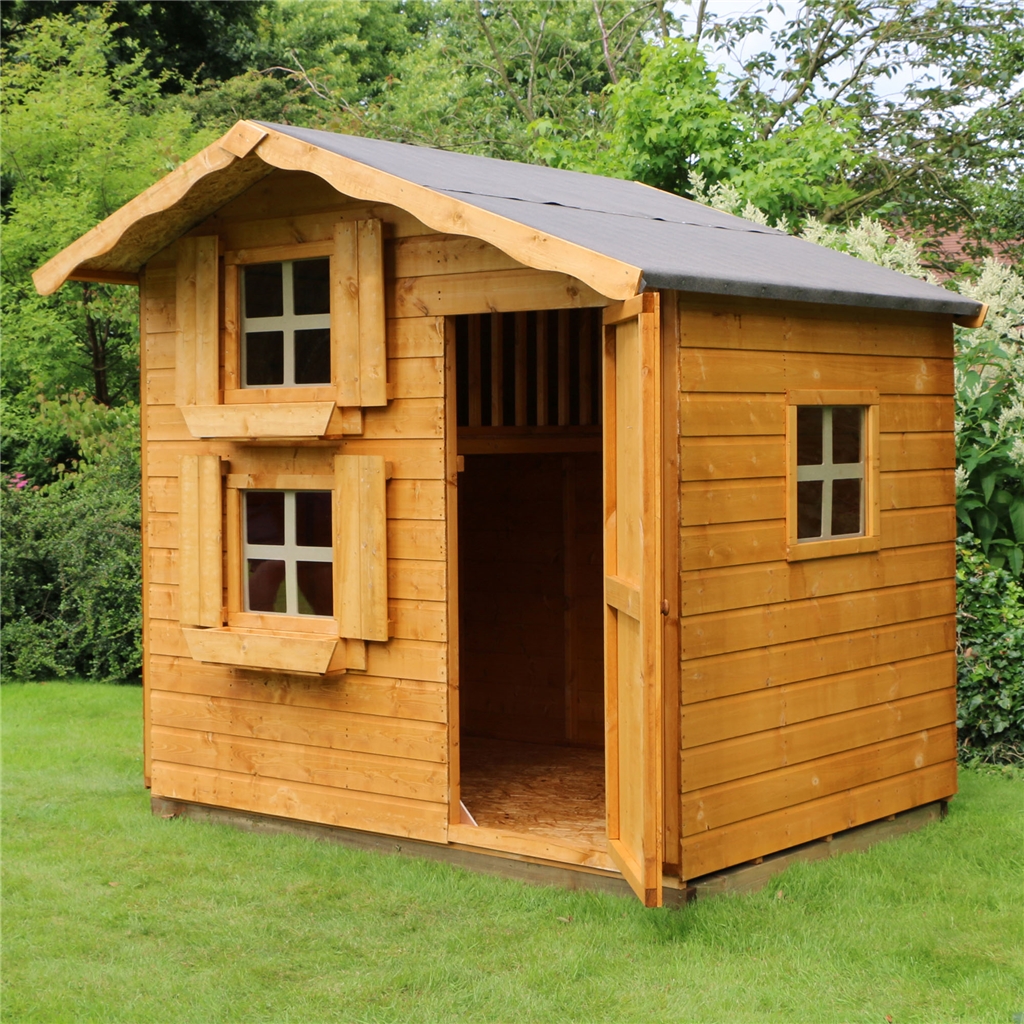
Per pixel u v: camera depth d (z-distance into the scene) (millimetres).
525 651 8930
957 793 7602
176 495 7094
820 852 6266
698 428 5504
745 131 14023
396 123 19562
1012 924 5516
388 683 6387
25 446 14969
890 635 6645
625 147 14188
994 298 9609
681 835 5469
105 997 4922
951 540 7121
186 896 5965
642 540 4988
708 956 5176
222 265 6766
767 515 5855
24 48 16438
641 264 5023
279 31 22688
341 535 6395
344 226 6297
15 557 11617
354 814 6523
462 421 8641
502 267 5934
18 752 8836
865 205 16641
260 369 6762
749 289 5449
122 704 10500
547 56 20641
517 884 5977
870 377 6473
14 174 15031
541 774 7801
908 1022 4609
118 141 15359
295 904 5832
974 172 16672
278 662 6504
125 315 13977
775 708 5930
